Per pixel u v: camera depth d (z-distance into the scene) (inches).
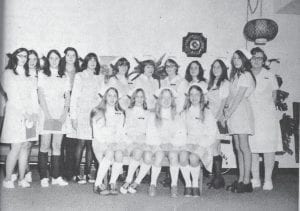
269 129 175.8
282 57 218.2
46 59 174.6
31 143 171.6
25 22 196.5
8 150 183.9
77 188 169.8
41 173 171.0
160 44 207.5
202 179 182.1
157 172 164.6
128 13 205.0
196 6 210.5
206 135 171.2
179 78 184.9
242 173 173.5
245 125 168.1
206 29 211.3
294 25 218.4
